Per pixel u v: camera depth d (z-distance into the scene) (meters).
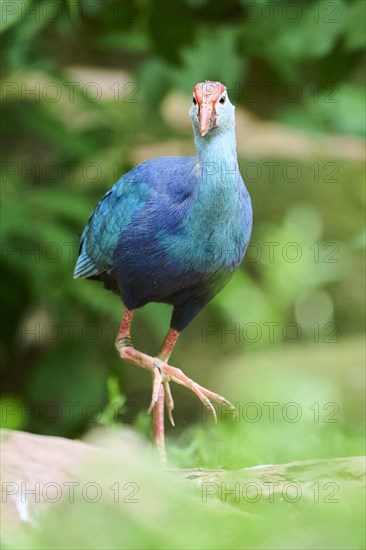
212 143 9.06
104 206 9.88
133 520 5.73
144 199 9.38
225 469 8.68
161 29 11.26
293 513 6.76
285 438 10.85
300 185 17.23
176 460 9.73
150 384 15.38
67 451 7.62
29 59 14.09
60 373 14.16
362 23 10.27
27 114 14.25
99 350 14.58
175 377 9.62
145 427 10.97
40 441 7.73
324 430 11.59
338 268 17.25
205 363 16.25
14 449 7.55
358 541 5.10
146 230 9.37
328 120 17.62
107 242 9.74
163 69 14.00
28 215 13.07
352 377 14.12
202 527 5.59
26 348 15.25
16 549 5.86
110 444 8.10
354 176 17.28
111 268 9.92
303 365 14.63
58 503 6.23
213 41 13.19
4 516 6.76
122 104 14.76
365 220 17.41
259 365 14.88
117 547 5.57
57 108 15.32
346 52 10.78
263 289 17.25
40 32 14.46
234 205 9.16
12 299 13.48
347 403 13.74
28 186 13.74
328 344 15.94
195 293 9.73
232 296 16.39
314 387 13.88
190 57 13.19
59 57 16.00
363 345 15.32
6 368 15.25
